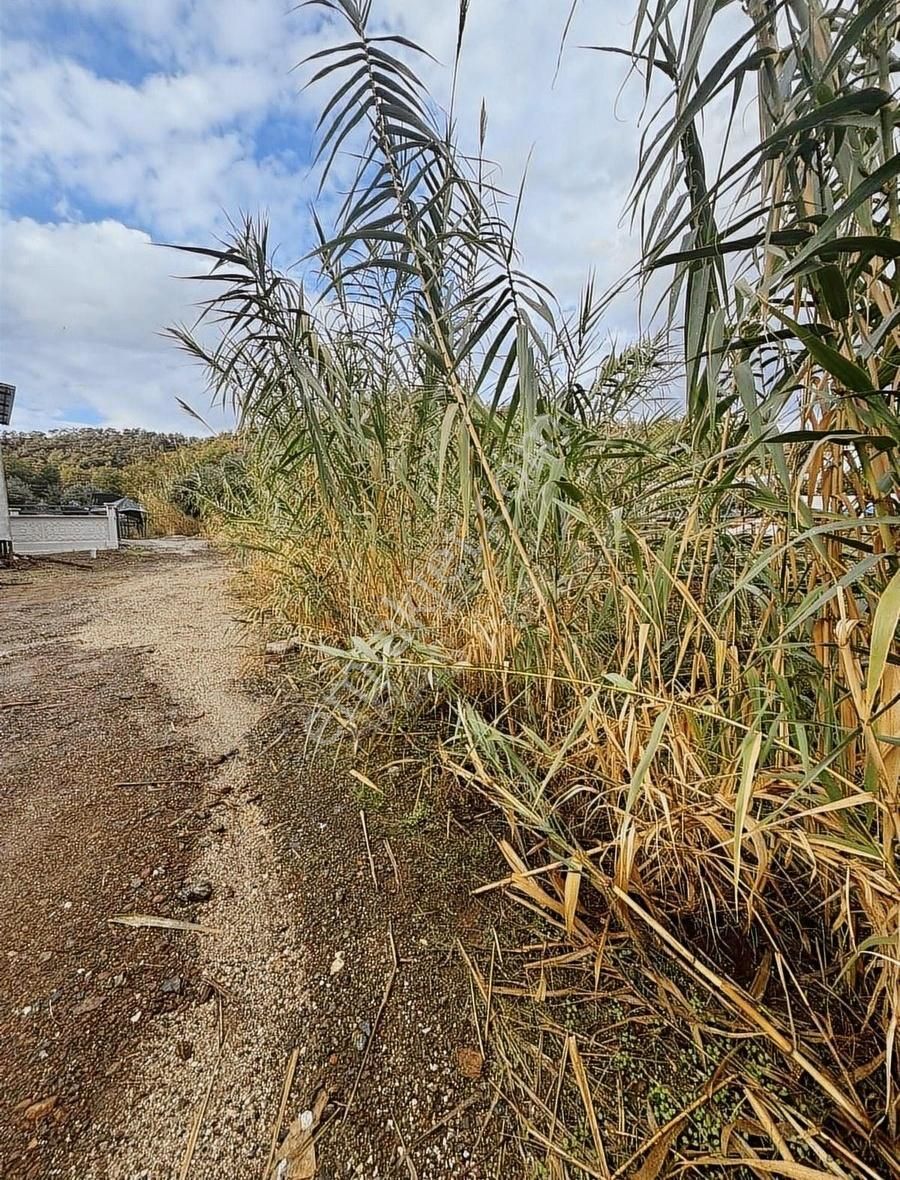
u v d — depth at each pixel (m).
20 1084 0.59
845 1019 0.59
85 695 1.68
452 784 1.08
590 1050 0.61
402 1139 0.55
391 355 1.49
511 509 1.03
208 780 1.19
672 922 0.72
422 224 1.09
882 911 0.54
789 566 0.71
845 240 0.42
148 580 4.06
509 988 0.69
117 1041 0.64
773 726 0.57
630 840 0.67
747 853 0.72
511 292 0.91
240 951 0.76
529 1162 0.53
